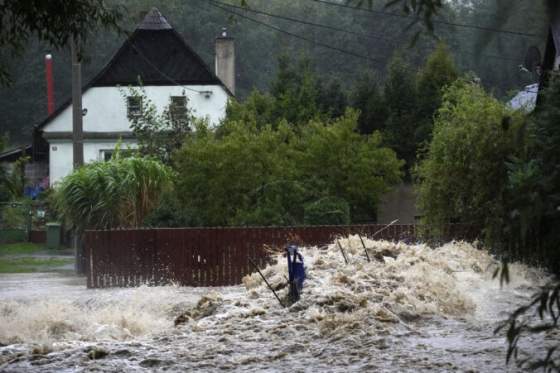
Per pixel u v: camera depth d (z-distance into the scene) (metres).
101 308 22.20
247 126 41.44
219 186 36.16
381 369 11.80
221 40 64.62
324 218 36.16
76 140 36.84
